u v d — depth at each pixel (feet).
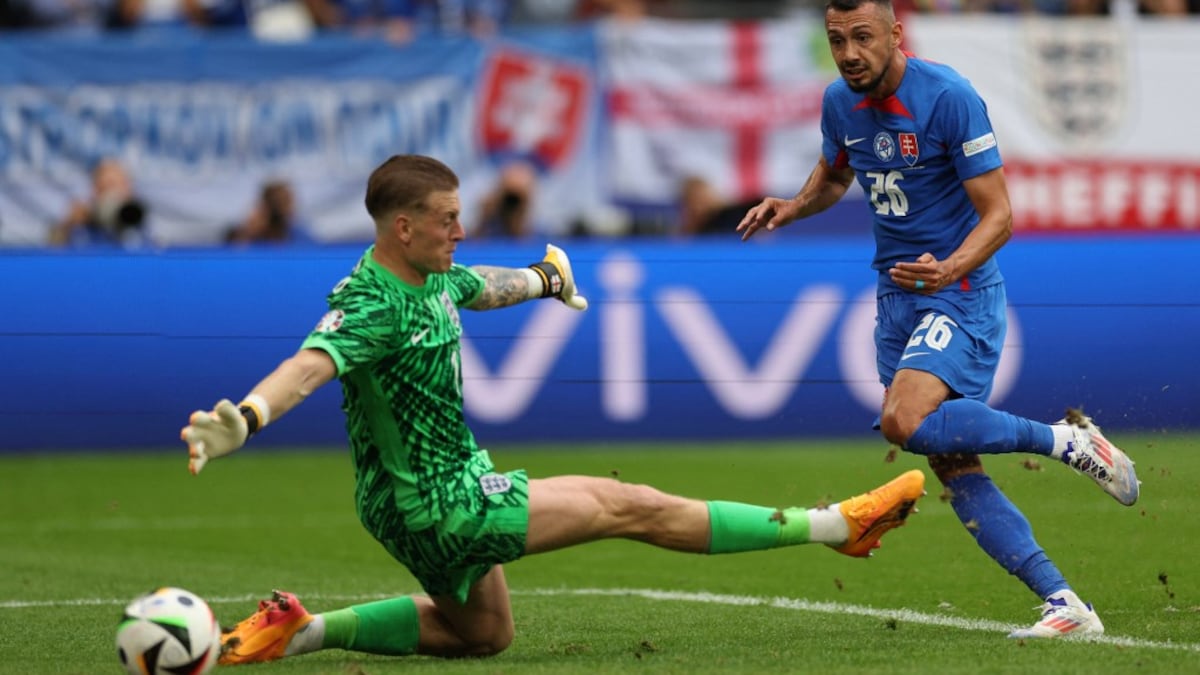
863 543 59.98
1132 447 79.92
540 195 158.30
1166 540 81.61
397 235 53.57
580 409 140.87
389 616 58.03
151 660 50.29
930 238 64.64
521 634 66.74
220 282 141.18
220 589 84.12
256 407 50.06
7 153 154.30
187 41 155.63
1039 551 61.93
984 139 62.34
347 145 157.38
